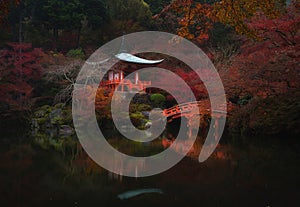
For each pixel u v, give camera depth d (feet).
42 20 74.13
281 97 40.45
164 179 24.58
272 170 26.91
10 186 21.94
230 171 26.81
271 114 43.47
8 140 43.80
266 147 38.86
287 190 21.12
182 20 25.46
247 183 22.98
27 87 59.41
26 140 44.21
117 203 19.04
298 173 25.75
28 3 72.28
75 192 21.03
